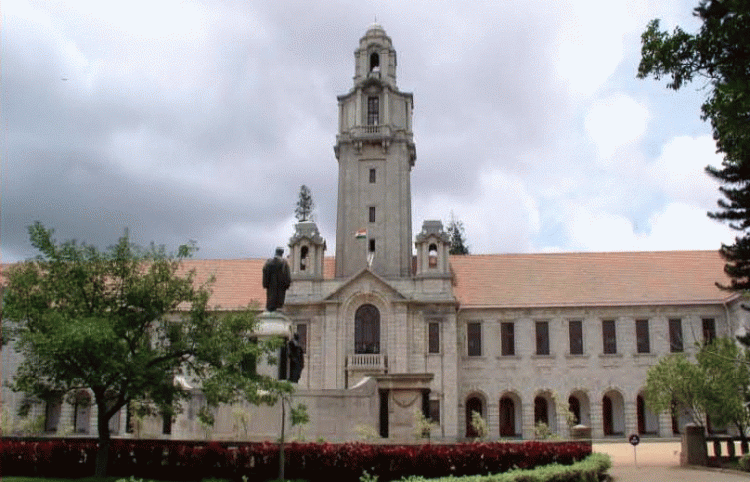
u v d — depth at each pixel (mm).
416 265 67938
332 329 61031
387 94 68812
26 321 24781
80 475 24391
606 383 62281
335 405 33781
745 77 15133
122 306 25062
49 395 24688
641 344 62969
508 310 64438
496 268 68938
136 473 23953
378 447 23438
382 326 61156
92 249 24953
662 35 16438
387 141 67125
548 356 63219
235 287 66688
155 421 36062
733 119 15359
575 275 67000
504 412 64625
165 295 25156
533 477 21656
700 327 62219
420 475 22672
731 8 15086
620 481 27375
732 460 34531
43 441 26047
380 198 66875
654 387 38031
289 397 30781
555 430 62688
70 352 22531
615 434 63219
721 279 64125
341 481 22562
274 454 23016
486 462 23516
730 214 41438
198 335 24781
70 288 24312
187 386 33406
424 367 60562
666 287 64250
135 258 25219
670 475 29766
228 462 23109
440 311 61750
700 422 37375
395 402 36469
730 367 36250
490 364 63500
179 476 23562
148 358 23781
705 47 15891
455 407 59625
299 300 62281
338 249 66125
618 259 68500
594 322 63719
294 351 35188
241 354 24141
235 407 32312
